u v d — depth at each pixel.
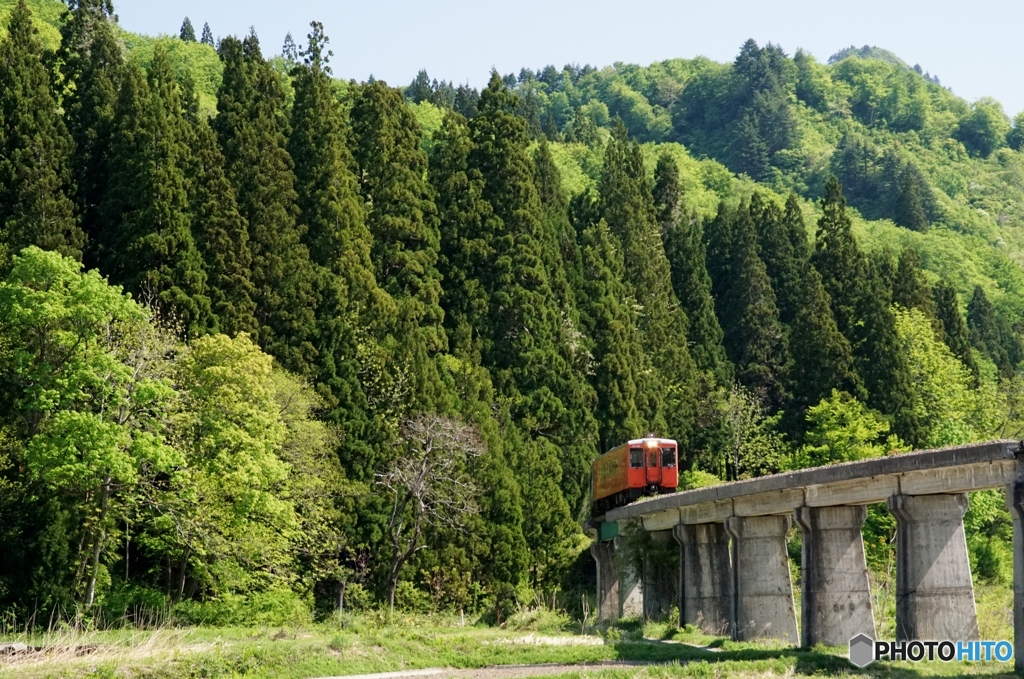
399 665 37.25
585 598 67.12
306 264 71.62
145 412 50.97
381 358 68.75
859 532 40.59
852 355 89.69
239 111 78.25
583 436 78.81
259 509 52.12
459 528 65.69
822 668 33.72
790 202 109.81
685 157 196.00
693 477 82.31
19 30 72.81
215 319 65.50
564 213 97.81
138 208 67.94
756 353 96.56
